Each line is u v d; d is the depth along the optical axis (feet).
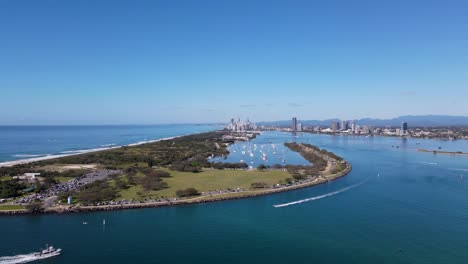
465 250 407.85
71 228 468.75
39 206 534.78
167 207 566.36
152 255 390.83
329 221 502.79
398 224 491.31
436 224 489.67
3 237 436.35
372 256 392.88
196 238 438.40
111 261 375.66
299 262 377.91
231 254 395.55
